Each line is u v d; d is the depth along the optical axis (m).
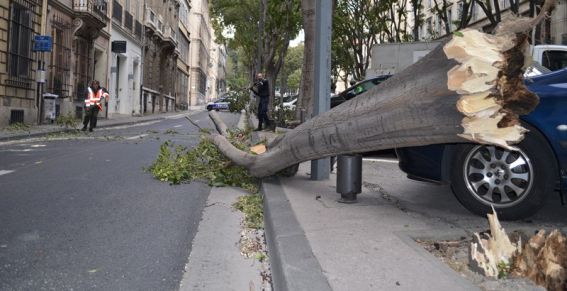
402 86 4.04
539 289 2.87
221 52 128.00
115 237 4.36
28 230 4.49
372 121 4.29
